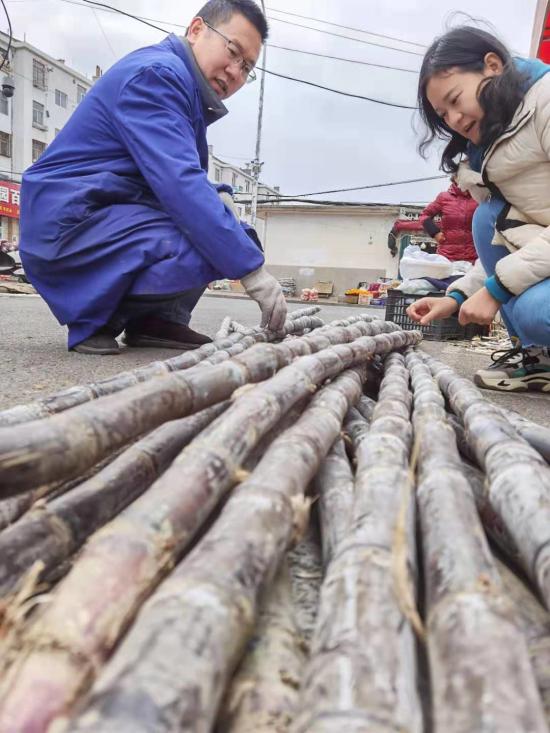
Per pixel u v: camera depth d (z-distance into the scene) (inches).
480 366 168.7
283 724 27.3
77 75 1722.4
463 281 135.2
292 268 1175.0
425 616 32.9
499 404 111.4
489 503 45.2
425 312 139.4
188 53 135.6
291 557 45.6
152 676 22.4
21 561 35.3
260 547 32.6
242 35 134.7
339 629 28.1
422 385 77.4
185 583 28.3
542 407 110.0
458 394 70.4
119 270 130.2
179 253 131.0
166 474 39.6
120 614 28.5
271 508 36.4
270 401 51.8
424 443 51.8
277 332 131.5
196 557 31.0
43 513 39.1
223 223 120.8
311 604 39.2
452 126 109.4
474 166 121.3
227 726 27.6
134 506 35.7
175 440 52.4
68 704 24.0
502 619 27.0
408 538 36.3
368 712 22.9
